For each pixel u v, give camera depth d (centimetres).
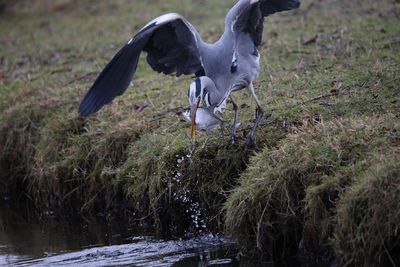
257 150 1148
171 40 1089
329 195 999
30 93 1708
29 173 1517
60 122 1488
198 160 1186
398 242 934
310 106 1227
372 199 934
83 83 1703
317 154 1048
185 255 1114
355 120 1105
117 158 1356
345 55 1526
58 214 1444
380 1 1955
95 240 1247
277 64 1561
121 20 2317
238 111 1302
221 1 2306
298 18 1942
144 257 1120
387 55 1459
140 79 1652
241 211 1059
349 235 945
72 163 1408
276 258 1062
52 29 2386
